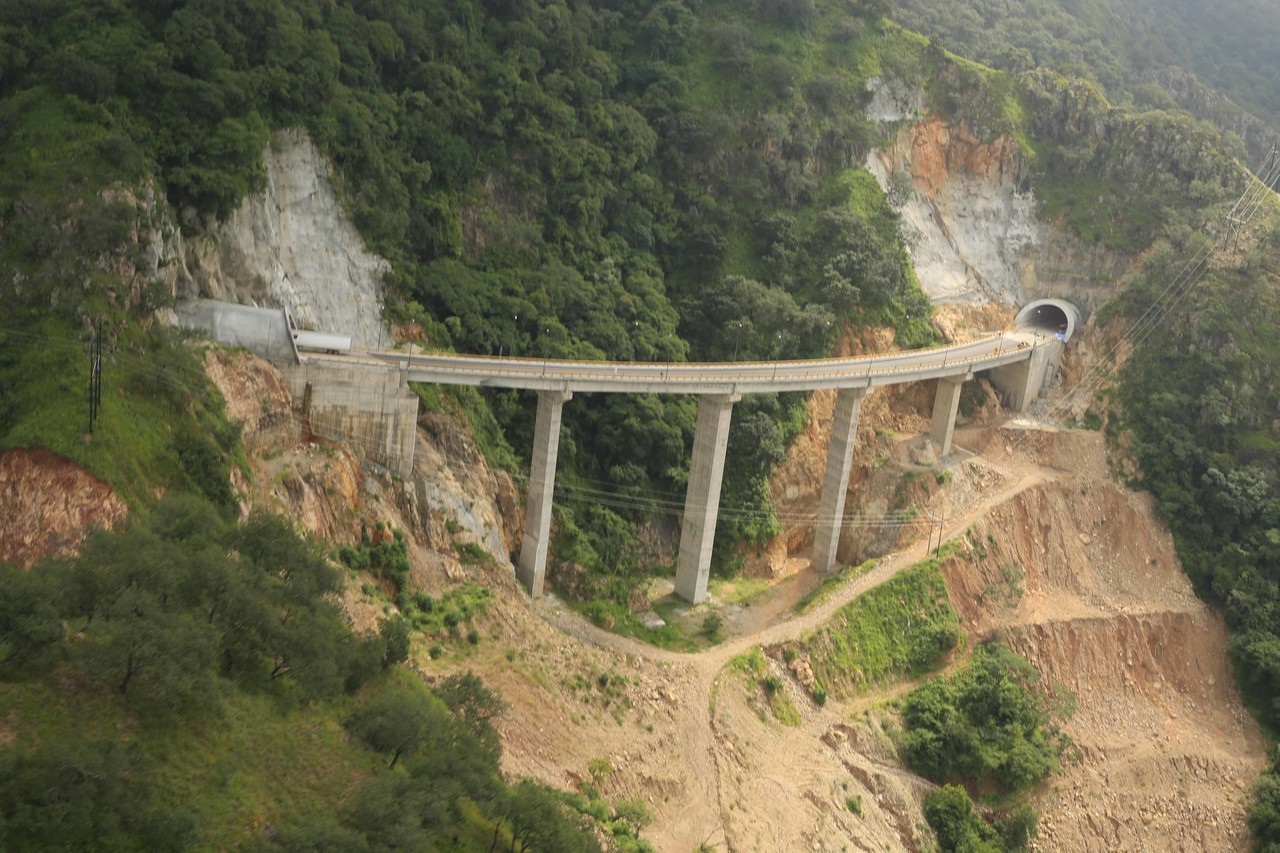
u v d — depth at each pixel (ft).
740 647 491.72
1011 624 568.82
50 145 408.05
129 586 280.51
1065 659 570.46
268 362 422.00
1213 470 635.25
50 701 252.21
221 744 270.26
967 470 632.79
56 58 432.25
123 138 410.52
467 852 281.95
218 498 363.15
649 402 560.20
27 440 332.19
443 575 440.04
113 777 234.17
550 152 604.90
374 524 422.00
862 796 454.40
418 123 554.87
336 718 304.91
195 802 251.80
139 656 260.21
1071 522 631.15
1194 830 518.78
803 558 600.39
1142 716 564.71
